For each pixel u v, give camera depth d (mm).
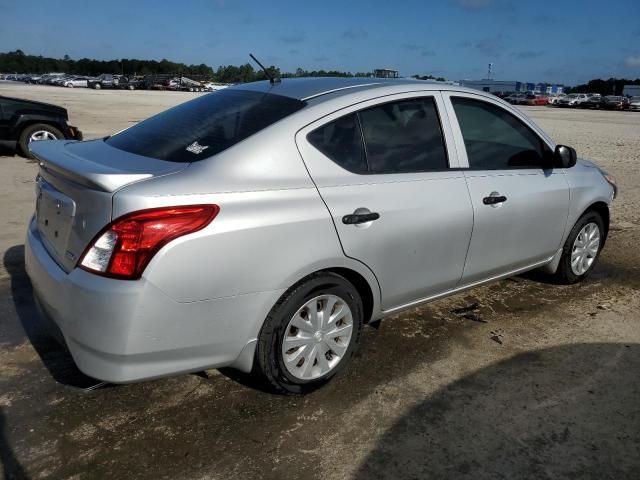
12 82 72375
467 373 3322
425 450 2643
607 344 3758
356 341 3178
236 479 2426
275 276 2656
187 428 2742
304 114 2914
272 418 2840
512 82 83438
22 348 3428
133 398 2971
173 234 2377
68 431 2689
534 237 4074
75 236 2518
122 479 2400
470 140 3631
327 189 2846
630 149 15273
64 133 11070
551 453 2650
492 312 4203
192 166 2598
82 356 2471
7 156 10883
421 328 3887
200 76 78312
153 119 3457
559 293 4621
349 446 2652
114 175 2395
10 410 2828
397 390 3119
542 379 3287
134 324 2357
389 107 3238
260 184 2650
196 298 2465
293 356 2895
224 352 2662
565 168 4215
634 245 6105
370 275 3080
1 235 5648
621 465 2586
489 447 2678
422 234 3240
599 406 3035
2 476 2383
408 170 3242
